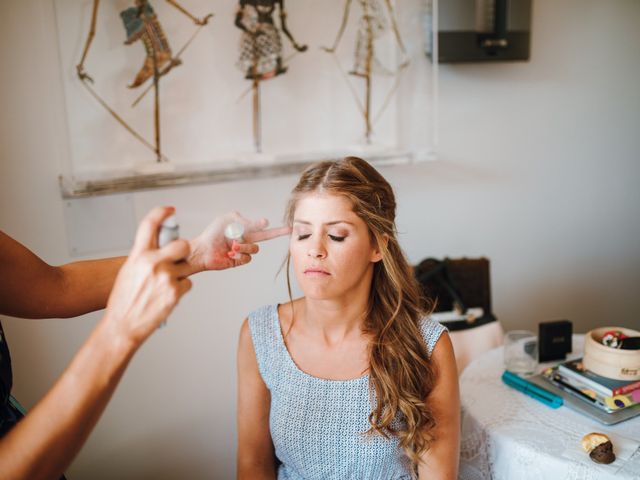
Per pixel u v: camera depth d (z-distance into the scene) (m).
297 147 1.99
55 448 0.64
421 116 2.17
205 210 1.91
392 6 2.04
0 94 1.56
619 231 2.91
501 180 2.54
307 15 1.90
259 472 1.33
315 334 1.25
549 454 1.28
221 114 1.82
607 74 2.69
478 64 2.37
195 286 1.94
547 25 2.49
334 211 1.11
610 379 1.48
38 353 1.71
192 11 1.71
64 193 1.63
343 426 1.20
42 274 0.97
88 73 1.60
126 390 1.90
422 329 1.26
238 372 1.34
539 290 2.77
